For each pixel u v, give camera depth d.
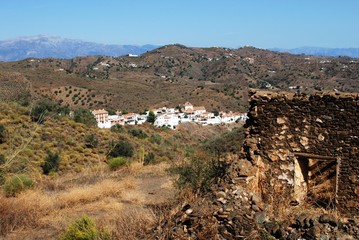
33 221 10.19
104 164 25.22
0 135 23.78
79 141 30.69
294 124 8.77
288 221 6.20
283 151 8.88
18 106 31.09
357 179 8.26
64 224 9.92
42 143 26.70
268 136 9.00
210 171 10.33
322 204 8.84
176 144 39.19
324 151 8.52
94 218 10.16
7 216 10.18
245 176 8.47
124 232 7.75
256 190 8.81
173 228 6.65
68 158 25.67
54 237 9.20
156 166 19.78
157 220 7.83
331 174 9.12
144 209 10.88
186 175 10.94
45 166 22.55
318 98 8.52
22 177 14.11
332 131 8.45
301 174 9.05
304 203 8.71
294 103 8.74
